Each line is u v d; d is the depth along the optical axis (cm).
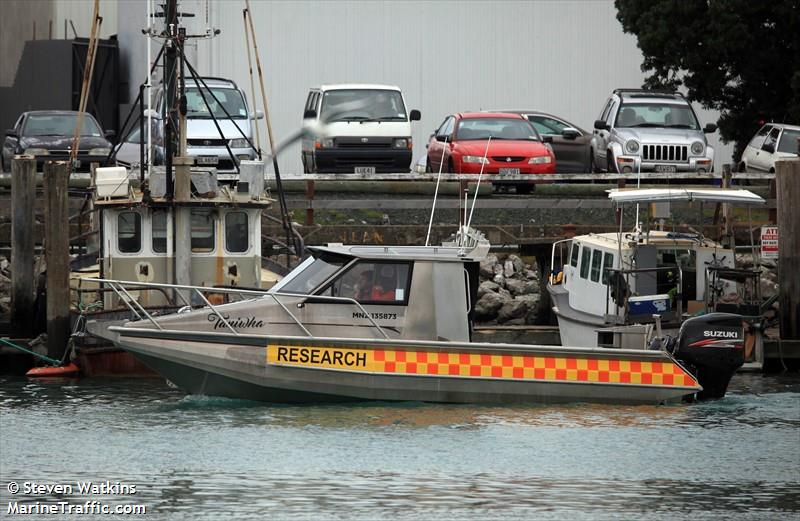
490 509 3962
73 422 4959
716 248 5997
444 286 5228
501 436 4784
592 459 4528
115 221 6000
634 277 5853
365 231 7606
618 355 5166
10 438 4706
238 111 8769
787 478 4322
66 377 6088
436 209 8388
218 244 6097
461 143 8881
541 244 7288
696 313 5762
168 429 4838
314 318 5166
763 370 6544
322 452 4538
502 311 7362
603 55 12100
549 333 6650
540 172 8762
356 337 5172
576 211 8444
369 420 4969
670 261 5997
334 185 8862
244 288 5984
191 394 5169
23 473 4266
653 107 9350
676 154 8975
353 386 5062
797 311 6656
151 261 6028
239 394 5138
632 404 5200
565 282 6531
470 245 5531
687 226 7025
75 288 6194
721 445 4725
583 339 6144
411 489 4144
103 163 9075
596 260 6172
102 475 4256
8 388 5747
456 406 5112
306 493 4081
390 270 5212
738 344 5288
